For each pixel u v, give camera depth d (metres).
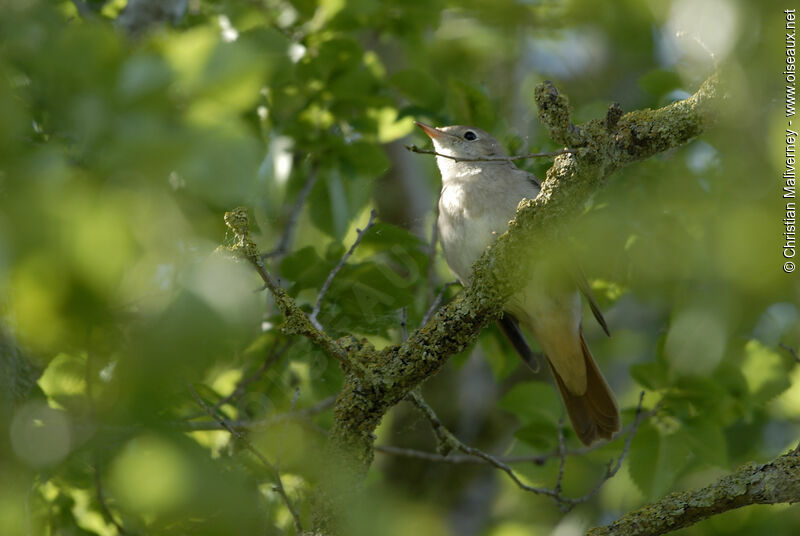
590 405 8.59
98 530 7.57
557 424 8.97
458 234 8.71
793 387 9.97
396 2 10.03
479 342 9.65
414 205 11.90
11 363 4.88
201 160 3.45
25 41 4.06
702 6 4.70
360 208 9.46
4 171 3.33
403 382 5.75
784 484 5.04
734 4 4.57
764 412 10.59
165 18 7.30
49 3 4.49
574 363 8.48
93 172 3.42
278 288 5.39
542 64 15.13
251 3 9.06
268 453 7.30
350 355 5.85
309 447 7.54
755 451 10.90
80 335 3.53
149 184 3.43
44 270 3.29
